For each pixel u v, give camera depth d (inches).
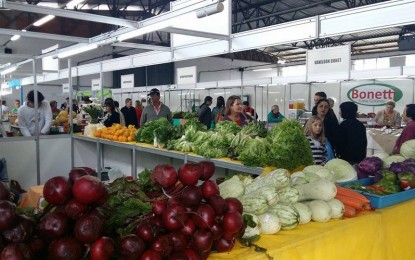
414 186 87.9
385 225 78.3
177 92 759.1
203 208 50.8
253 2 592.1
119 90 719.7
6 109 483.8
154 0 645.9
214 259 53.4
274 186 72.1
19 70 422.0
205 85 585.3
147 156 239.3
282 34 170.7
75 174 46.9
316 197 73.7
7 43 659.4
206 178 56.9
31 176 239.8
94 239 42.8
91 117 261.3
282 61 955.3
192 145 166.1
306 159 116.2
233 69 957.8
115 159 268.5
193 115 368.5
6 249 39.1
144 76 922.7
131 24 179.2
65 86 595.2
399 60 736.3
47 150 246.8
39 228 43.1
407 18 128.1
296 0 559.2
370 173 98.3
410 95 469.4
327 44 740.7
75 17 165.6
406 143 113.6
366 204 78.0
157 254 45.9
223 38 194.1
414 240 86.8
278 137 121.0
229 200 56.1
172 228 49.4
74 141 258.2
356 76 410.3
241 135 149.8
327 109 169.0
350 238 70.6
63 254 41.1
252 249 57.3
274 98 639.8
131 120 344.5
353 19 143.7
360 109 517.7
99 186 44.3
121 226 50.0
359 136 161.5
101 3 625.9
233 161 140.2
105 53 849.5
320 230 66.9
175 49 237.6
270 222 63.8
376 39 709.9
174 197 53.1
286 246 59.4
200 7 144.9
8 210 40.5
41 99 250.7
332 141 165.6
